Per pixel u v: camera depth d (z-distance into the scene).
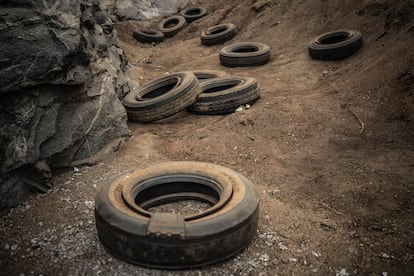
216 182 4.27
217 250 3.54
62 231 4.18
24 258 3.83
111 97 6.26
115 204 3.79
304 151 5.98
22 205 4.67
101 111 5.93
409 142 5.95
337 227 4.27
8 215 4.50
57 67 4.94
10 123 4.62
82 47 5.33
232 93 7.34
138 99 7.38
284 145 6.16
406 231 4.16
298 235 4.12
